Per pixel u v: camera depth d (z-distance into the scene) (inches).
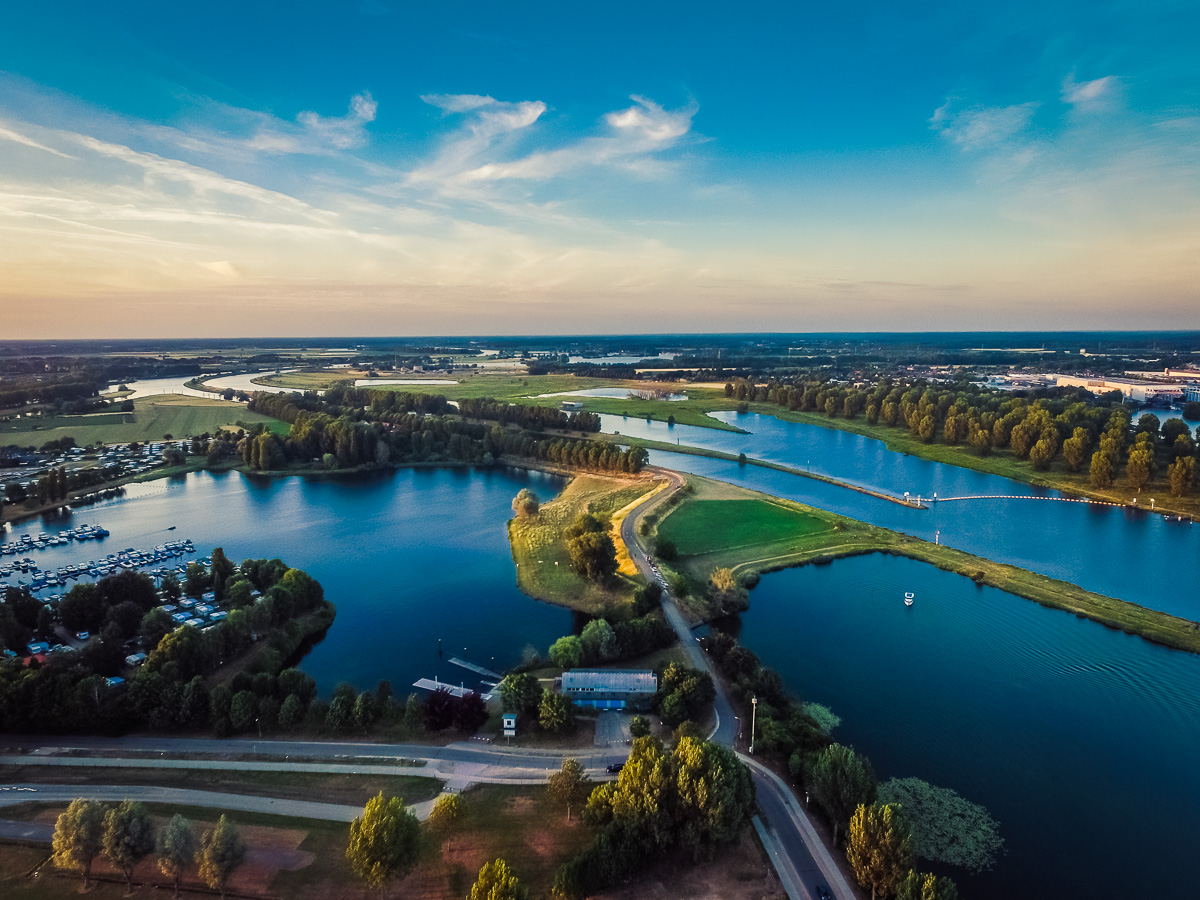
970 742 5762.8
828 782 4525.1
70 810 3954.2
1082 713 6205.7
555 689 6412.4
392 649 7672.2
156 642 7278.5
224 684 5856.3
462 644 7775.6
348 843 4286.4
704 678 5959.6
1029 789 5182.1
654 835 4109.3
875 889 3843.5
